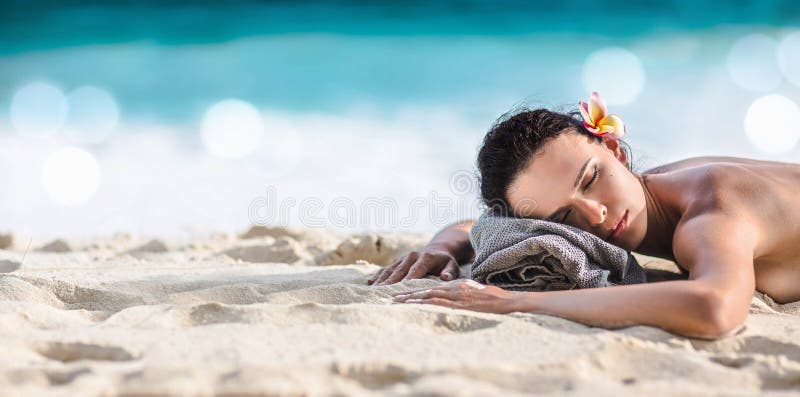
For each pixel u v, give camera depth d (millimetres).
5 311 2680
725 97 10594
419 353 2312
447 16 18203
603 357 2303
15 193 7102
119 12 18812
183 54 15109
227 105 11117
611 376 2238
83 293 3107
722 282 2662
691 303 2580
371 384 2109
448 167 7727
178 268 3822
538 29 16766
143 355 2264
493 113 10133
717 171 3252
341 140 8969
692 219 3082
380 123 9797
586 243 3148
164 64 14281
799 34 14680
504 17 17984
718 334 2570
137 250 4676
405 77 12836
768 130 9031
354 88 12102
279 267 3877
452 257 3639
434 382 1974
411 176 7469
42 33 17078
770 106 10000
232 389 1930
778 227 3123
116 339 2379
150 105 11312
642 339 2512
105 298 3082
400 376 2131
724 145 8477
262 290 3227
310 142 8945
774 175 3303
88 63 14406
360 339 2430
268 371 2043
